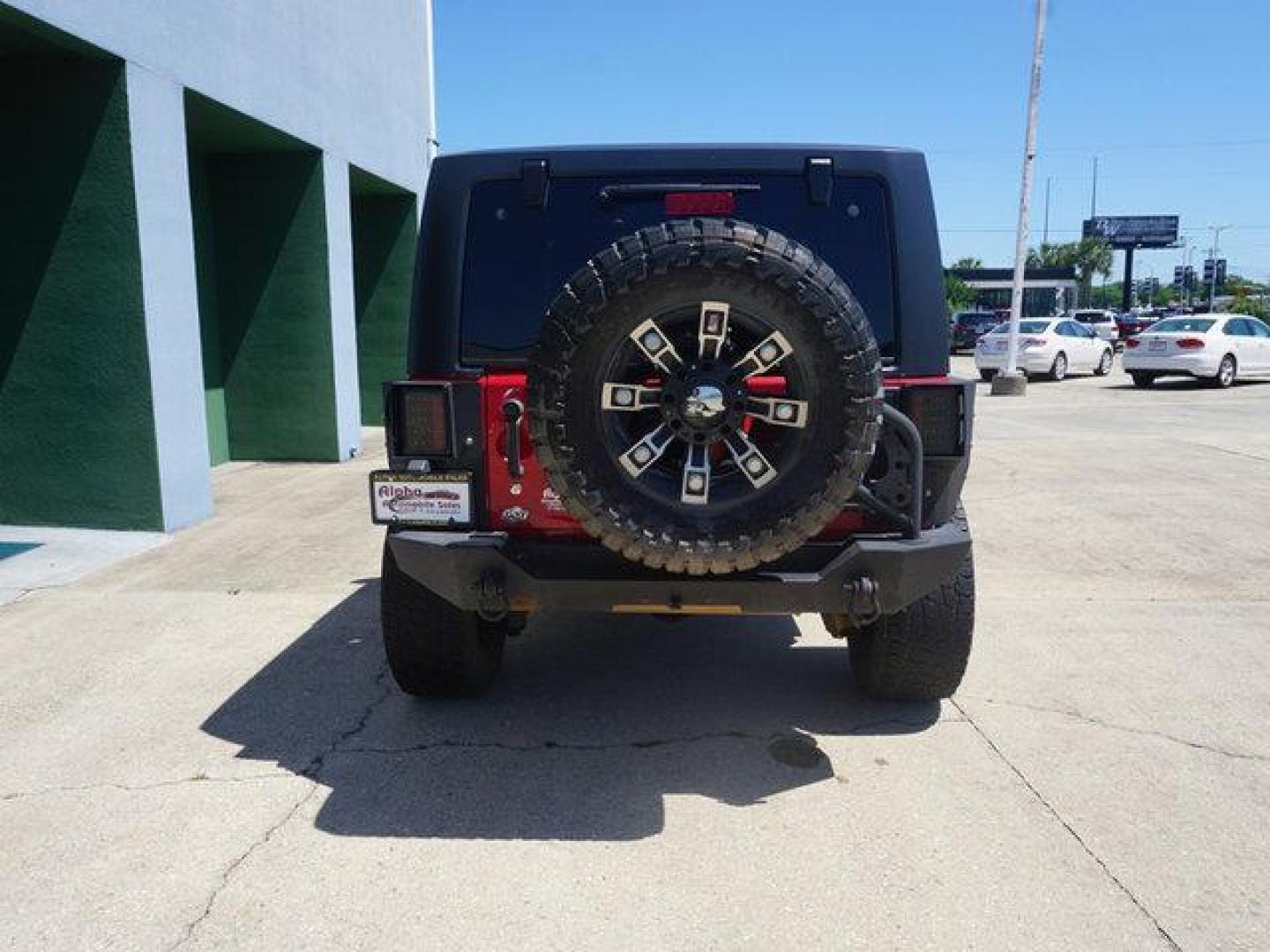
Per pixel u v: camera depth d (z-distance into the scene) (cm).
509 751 374
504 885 287
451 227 349
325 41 1062
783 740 382
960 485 341
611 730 393
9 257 712
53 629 518
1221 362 1955
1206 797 335
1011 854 300
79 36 637
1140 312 6794
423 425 333
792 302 278
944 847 305
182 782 351
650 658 476
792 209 348
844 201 348
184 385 764
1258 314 4875
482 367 347
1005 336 2289
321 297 1079
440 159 353
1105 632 504
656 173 350
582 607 328
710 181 350
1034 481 917
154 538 725
